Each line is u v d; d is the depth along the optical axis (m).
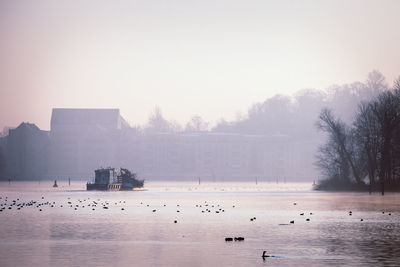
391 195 148.50
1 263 51.78
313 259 53.00
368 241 63.16
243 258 53.62
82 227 76.25
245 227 76.19
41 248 59.09
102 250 58.00
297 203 124.06
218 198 149.00
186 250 57.81
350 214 94.25
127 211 102.12
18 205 117.88
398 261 51.91
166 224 79.81
